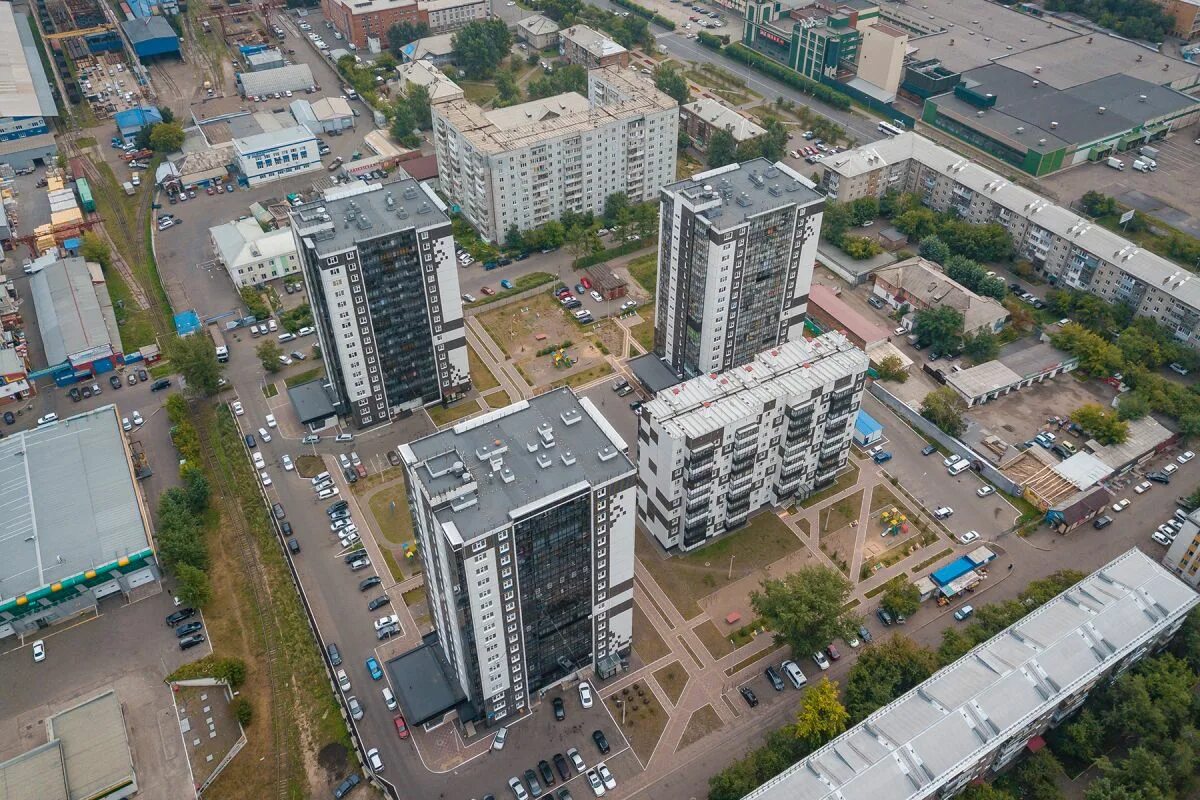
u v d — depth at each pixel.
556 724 171.88
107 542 193.50
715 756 167.00
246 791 162.12
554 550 151.12
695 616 191.00
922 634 187.50
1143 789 151.38
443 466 148.88
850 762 149.25
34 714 173.75
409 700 168.50
